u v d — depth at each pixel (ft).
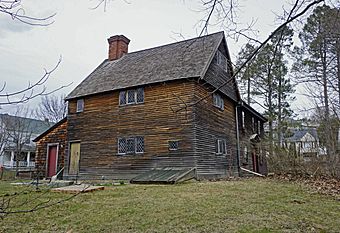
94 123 56.29
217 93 55.93
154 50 64.49
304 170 47.73
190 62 51.65
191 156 45.03
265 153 61.93
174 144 46.73
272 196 26.66
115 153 52.29
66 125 62.08
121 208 21.70
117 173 51.26
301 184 37.83
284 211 20.11
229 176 53.98
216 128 53.52
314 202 23.94
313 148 51.31
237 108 65.26
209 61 50.16
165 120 48.34
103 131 54.75
